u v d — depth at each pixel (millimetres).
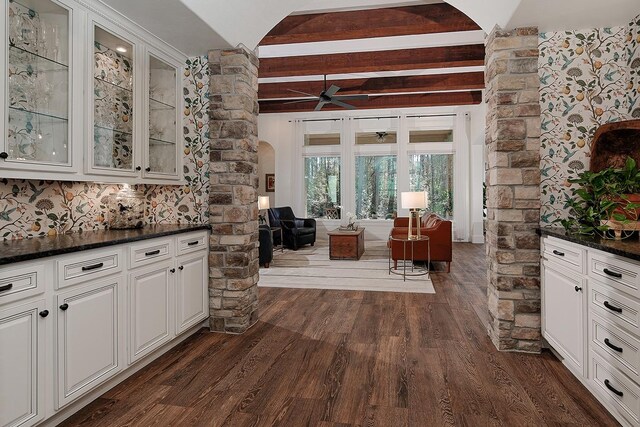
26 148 1939
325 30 4020
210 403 1987
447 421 1819
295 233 7676
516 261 2666
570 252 2199
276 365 2445
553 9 2406
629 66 2605
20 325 1564
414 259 5426
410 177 8992
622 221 1966
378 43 5086
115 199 2777
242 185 3041
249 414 1886
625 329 1681
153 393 2090
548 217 2746
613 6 2375
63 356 1763
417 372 2338
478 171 8578
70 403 1816
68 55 2102
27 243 1940
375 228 9094
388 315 3477
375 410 1917
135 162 2643
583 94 2689
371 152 9062
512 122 2666
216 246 3088
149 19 2525
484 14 2748
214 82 3066
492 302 2834
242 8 2768
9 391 1515
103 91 2447
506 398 2029
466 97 7512
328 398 2035
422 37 4855
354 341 2854
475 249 7625
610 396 1805
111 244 2057
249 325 3184
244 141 3055
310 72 5547
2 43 1751
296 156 9242
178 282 2703
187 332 2934
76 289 1843
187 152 3205
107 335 2047
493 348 2715
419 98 7652
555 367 2406
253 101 3268
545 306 2559
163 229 2719
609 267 1800
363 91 6855
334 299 4027
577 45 2689
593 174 2244
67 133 2111
